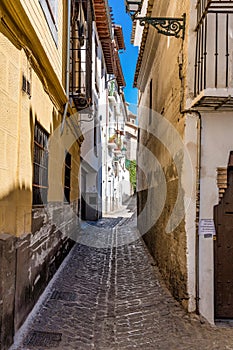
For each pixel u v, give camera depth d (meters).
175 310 5.12
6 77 3.78
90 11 10.25
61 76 7.41
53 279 6.77
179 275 5.38
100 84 18.34
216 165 5.03
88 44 9.57
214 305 5.02
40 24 5.23
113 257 9.52
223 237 5.13
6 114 3.78
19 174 4.17
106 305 5.54
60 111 7.59
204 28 4.91
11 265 3.84
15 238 4.00
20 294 4.23
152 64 10.07
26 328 4.37
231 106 4.80
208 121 5.05
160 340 4.23
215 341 4.22
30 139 4.76
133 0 5.47
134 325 4.71
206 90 4.35
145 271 7.84
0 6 3.53
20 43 4.16
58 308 5.21
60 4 7.17
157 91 8.86
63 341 4.13
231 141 5.03
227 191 5.16
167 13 7.16
